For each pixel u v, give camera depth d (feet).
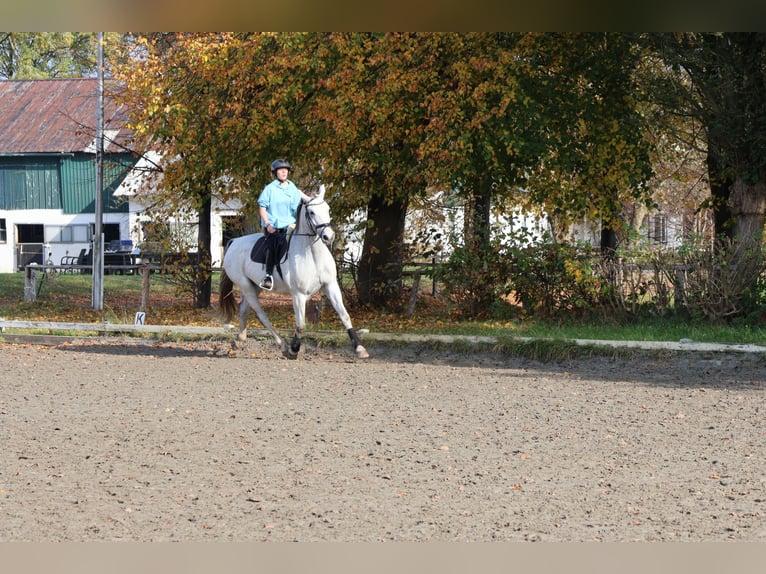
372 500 20.56
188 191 65.77
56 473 22.90
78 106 147.33
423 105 55.01
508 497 20.81
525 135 55.62
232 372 41.16
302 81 58.23
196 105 62.80
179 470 23.24
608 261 55.16
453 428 28.60
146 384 37.70
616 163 56.90
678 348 43.73
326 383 37.99
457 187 60.03
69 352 48.24
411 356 46.37
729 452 25.25
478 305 58.85
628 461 24.26
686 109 57.26
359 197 66.03
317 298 76.07
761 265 51.01
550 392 35.55
